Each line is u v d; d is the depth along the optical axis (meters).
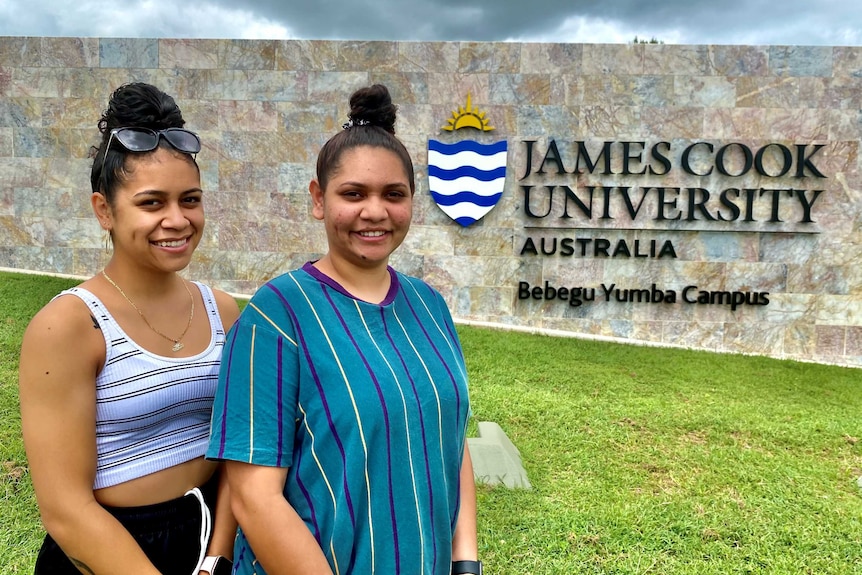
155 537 1.33
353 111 1.36
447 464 1.29
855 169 7.24
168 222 1.31
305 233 7.73
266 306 1.21
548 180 7.50
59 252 7.87
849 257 7.30
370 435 1.14
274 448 1.13
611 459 3.96
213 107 7.62
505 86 7.46
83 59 7.62
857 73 7.18
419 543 1.19
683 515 3.25
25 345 1.20
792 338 7.41
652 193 7.41
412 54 7.49
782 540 3.05
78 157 7.75
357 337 1.21
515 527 3.08
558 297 7.59
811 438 4.48
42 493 1.19
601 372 5.99
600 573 2.74
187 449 1.40
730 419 4.78
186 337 1.42
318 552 1.11
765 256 7.38
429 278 7.68
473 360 6.09
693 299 7.46
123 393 1.28
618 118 7.40
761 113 7.28
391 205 1.28
